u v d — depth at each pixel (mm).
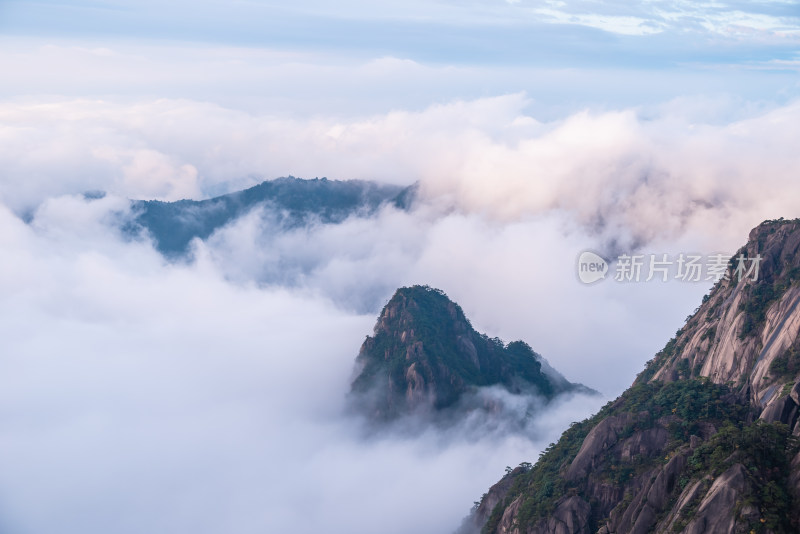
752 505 64000
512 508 98438
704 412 87812
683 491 72250
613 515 81625
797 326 88625
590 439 92250
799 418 73938
